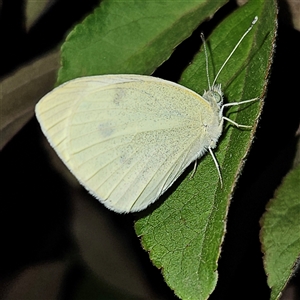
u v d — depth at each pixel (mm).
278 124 191
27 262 229
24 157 225
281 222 182
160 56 182
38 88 196
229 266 196
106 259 226
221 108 188
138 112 194
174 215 186
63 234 229
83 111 192
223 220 172
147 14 183
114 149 195
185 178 190
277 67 189
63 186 228
